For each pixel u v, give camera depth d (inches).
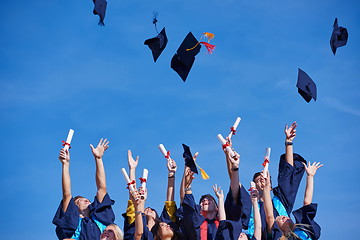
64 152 557.0
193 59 614.9
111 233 540.7
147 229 545.3
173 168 568.4
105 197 576.4
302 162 614.9
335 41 649.6
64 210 556.7
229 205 560.4
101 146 585.3
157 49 613.0
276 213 595.2
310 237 565.3
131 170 587.2
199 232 551.8
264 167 569.0
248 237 568.7
